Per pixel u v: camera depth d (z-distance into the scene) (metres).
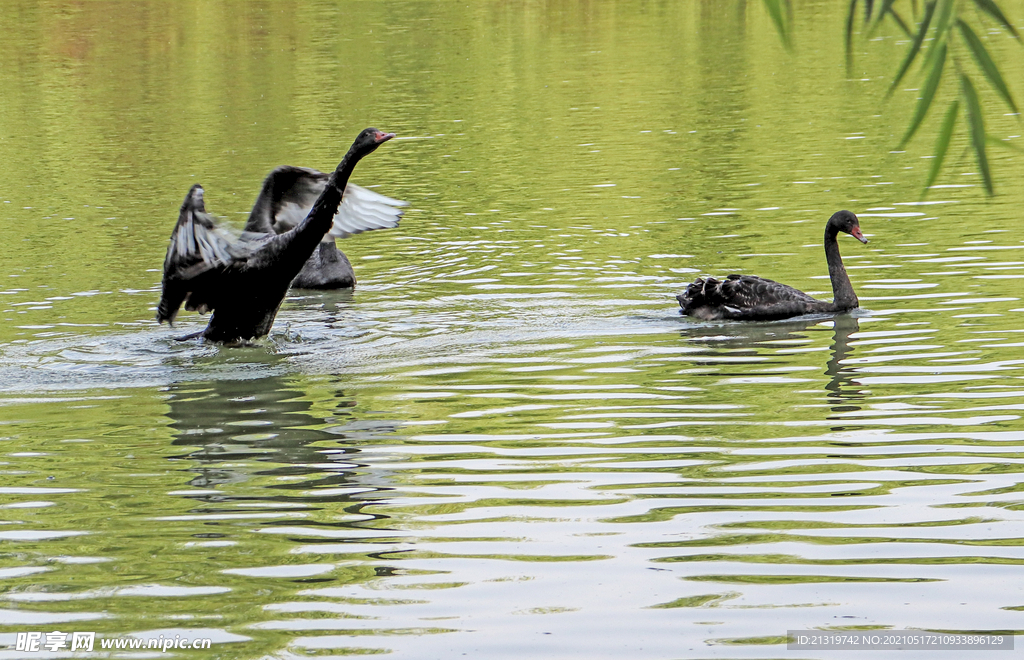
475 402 13.46
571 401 13.40
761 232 22.09
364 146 15.45
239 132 35.34
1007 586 8.57
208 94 42.06
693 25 53.06
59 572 9.20
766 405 13.01
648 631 8.03
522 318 17.39
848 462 11.16
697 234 22.22
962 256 19.48
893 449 11.48
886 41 46.97
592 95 39.09
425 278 20.16
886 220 22.31
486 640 7.97
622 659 7.67
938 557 9.08
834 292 17.11
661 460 11.38
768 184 25.95
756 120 33.66
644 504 10.29
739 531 9.66
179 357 15.84
